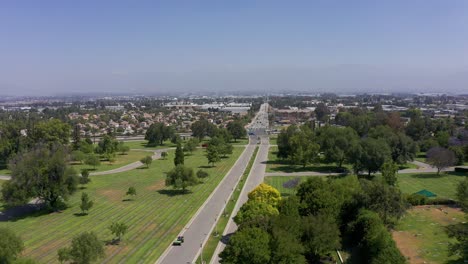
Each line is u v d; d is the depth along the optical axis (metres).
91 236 53.53
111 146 162.38
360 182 76.75
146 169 137.12
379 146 112.50
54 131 165.38
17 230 72.81
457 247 52.31
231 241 48.19
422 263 54.28
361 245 58.22
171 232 69.94
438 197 86.56
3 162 151.00
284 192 97.19
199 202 90.12
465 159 135.38
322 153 148.75
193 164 145.75
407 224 70.94
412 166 132.25
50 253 60.78
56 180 85.81
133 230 71.25
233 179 116.00
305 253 54.81
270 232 51.75
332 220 58.47
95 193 101.00
